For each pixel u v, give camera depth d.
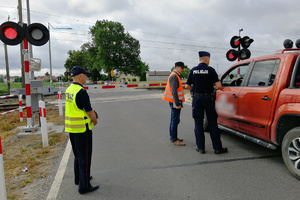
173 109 4.70
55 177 3.47
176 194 2.87
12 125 7.20
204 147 4.28
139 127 6.55
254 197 2.73
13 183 3.31
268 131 3.48
